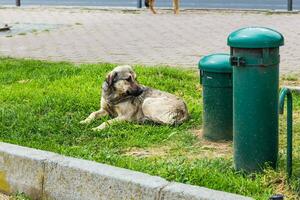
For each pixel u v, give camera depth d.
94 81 12.65
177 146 8.55
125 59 15.96
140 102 9.57
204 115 8.80
